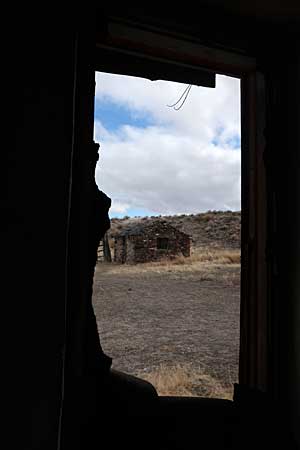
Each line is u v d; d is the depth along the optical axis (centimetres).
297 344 190
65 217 116
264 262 210
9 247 104
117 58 216
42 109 112
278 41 207
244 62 209
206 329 618
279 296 202
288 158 204
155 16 180
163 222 2153
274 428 189
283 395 196
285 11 184
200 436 187
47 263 111
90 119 155
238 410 210
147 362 425
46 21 114
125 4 174
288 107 204
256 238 216
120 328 625
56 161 115
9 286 103
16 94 107
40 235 110
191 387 330
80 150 150
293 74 200
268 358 202
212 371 384
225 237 2797
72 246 146
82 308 146
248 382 213
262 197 212
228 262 1781
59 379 111
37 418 106
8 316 103
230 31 196
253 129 219
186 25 186
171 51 197
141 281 1317
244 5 182
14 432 101
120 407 200
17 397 103
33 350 106
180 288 1120
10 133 106
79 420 144
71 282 144
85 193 151
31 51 111
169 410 218
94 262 210
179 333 589
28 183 109
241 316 224
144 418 199
